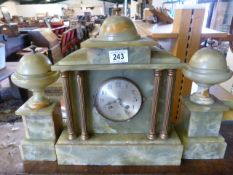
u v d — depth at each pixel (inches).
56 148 27.2
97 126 28.2
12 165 27.9
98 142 27.1
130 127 28.2
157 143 26.9
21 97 86.8
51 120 26.7
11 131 34.9
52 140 27.7
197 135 27.8
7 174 26.6
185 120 28.5
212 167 27.5
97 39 23.7
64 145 27.0
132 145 26.8
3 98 89.0
